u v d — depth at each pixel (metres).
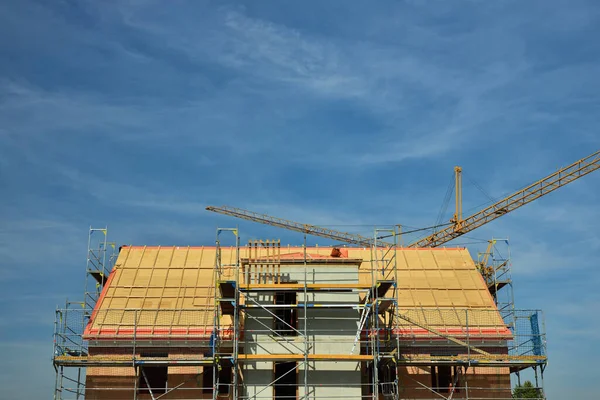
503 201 105.31
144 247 52.62
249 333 42.47
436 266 51.88
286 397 43.44
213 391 40.97
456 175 110.94
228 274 50.12
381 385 44.66
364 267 51.91
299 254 46.22
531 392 76.81
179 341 44.53
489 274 58.28
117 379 44.12
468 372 45.22
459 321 46.72
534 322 45.53
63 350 43.50
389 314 44.78
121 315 45.91
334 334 42.56
